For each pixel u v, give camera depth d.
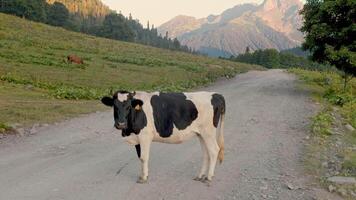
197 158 11.78
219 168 10.94
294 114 20.23
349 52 27.72
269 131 15.95
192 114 9.41
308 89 34.59
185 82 34.53
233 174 10.48
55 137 13.64
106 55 53.34
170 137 9.42
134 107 8.93
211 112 9.56
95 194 8.73
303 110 21.73
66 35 70.94
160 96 9.34
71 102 21.47
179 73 44.62
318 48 30.70
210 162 9.71
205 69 52.16
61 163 10.79
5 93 22.77
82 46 59.34
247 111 20.67
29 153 11.62
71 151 12.04
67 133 14.30
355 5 27.22
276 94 29.53
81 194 8.69
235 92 29.84
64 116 17.11
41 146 12.45
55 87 27.45
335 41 29.31
